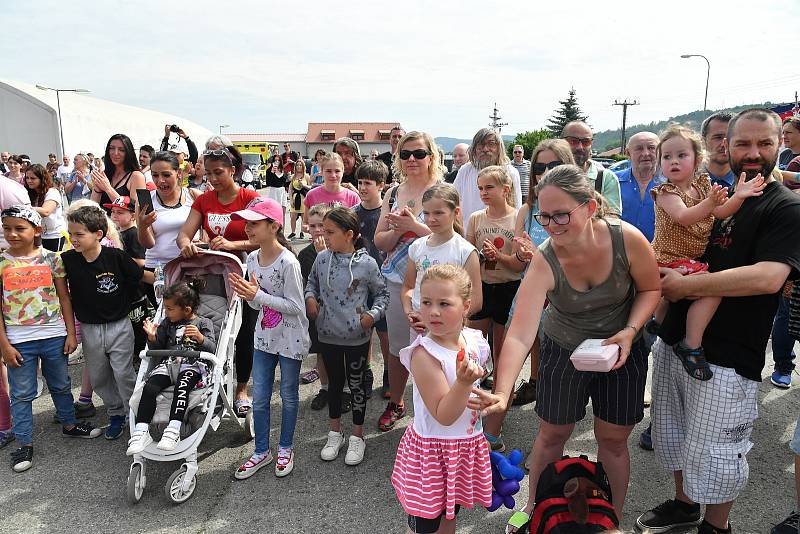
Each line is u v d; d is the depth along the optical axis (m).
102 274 3.86
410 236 3.92
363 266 3.68
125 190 5.49
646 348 2.61
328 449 3.76
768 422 4.11
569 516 2.19
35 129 23.20
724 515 2.73
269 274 3.52
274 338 3.52
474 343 2.46
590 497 2.23
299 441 4.01
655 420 2.96
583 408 2.67
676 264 2.66
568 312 2.53
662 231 2.79
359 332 3.60
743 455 2.64
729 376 2.56
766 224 2.46
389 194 4.32
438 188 3.32
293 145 69.88
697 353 2.58
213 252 3.95
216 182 4.31
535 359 4.38
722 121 3.67
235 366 4.52
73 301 3.89
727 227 2.60
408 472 2.38
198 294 3.88
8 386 3.98
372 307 3.64
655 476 3.47
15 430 3.71
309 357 5.76
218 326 4.01
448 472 2.33
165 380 3.53
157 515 3.19
